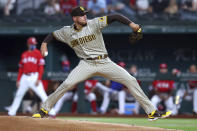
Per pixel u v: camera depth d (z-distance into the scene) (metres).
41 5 61.81
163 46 63.91
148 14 60.00
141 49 64.12
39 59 39.97
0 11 61.72
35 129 20.16
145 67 64.00
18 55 65.62
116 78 23.42
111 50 64.38
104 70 23.23
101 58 23.06
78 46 23.14
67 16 60.28
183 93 52.97
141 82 53.00
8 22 60.56
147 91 52.81
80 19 22.61
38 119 20.81
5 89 54.75
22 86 40.28
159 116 23.70
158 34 62.38
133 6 60.88
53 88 53.84
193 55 63.47
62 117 50.59
